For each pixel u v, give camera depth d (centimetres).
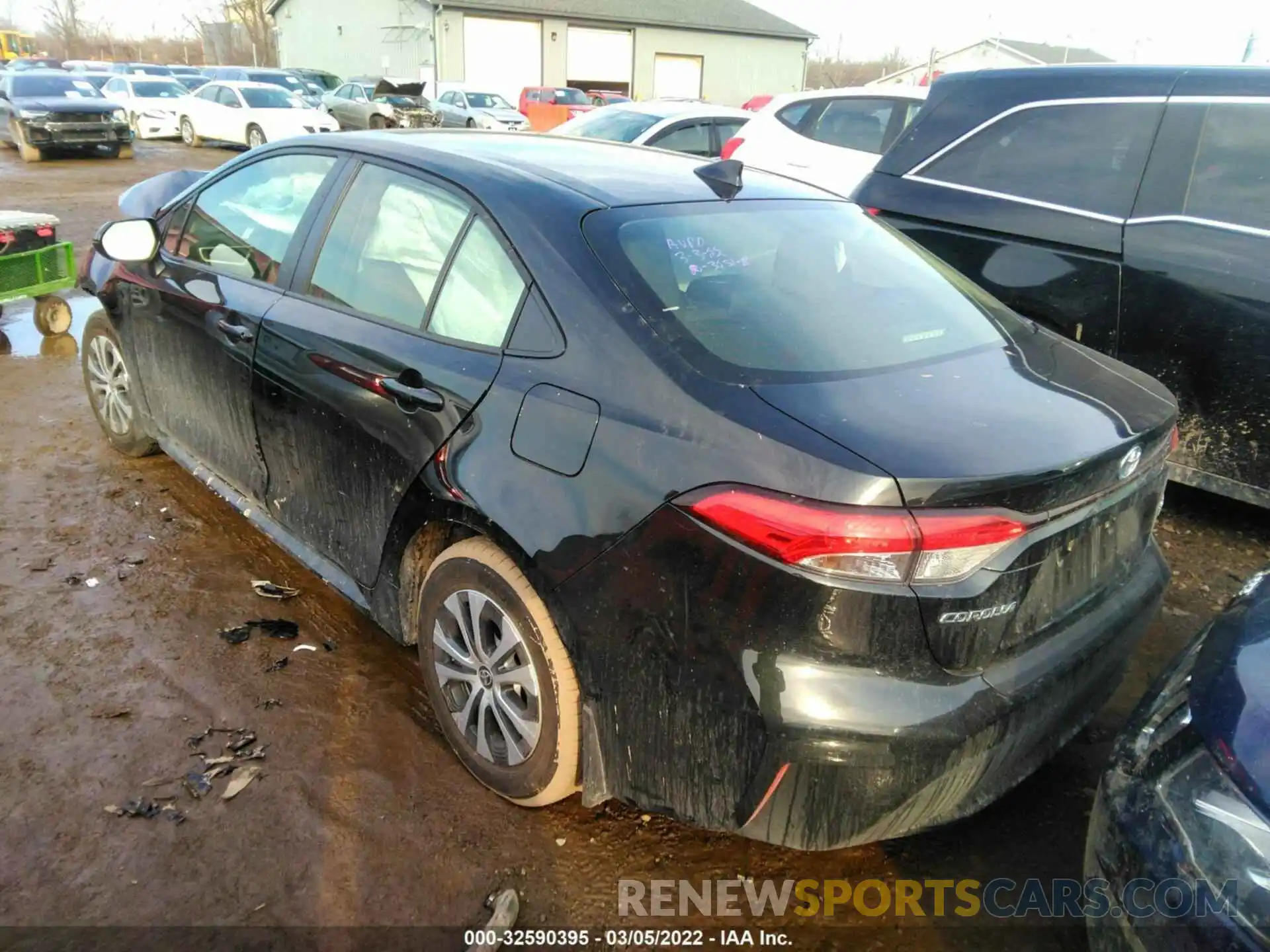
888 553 179
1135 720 198
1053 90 455
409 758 268
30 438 479
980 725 191
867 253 284
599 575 209
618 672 210
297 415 299
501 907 220
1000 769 205
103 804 244
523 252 243
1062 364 251
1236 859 158
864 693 184
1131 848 175
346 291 293
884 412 201
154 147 2334
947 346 244
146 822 239
